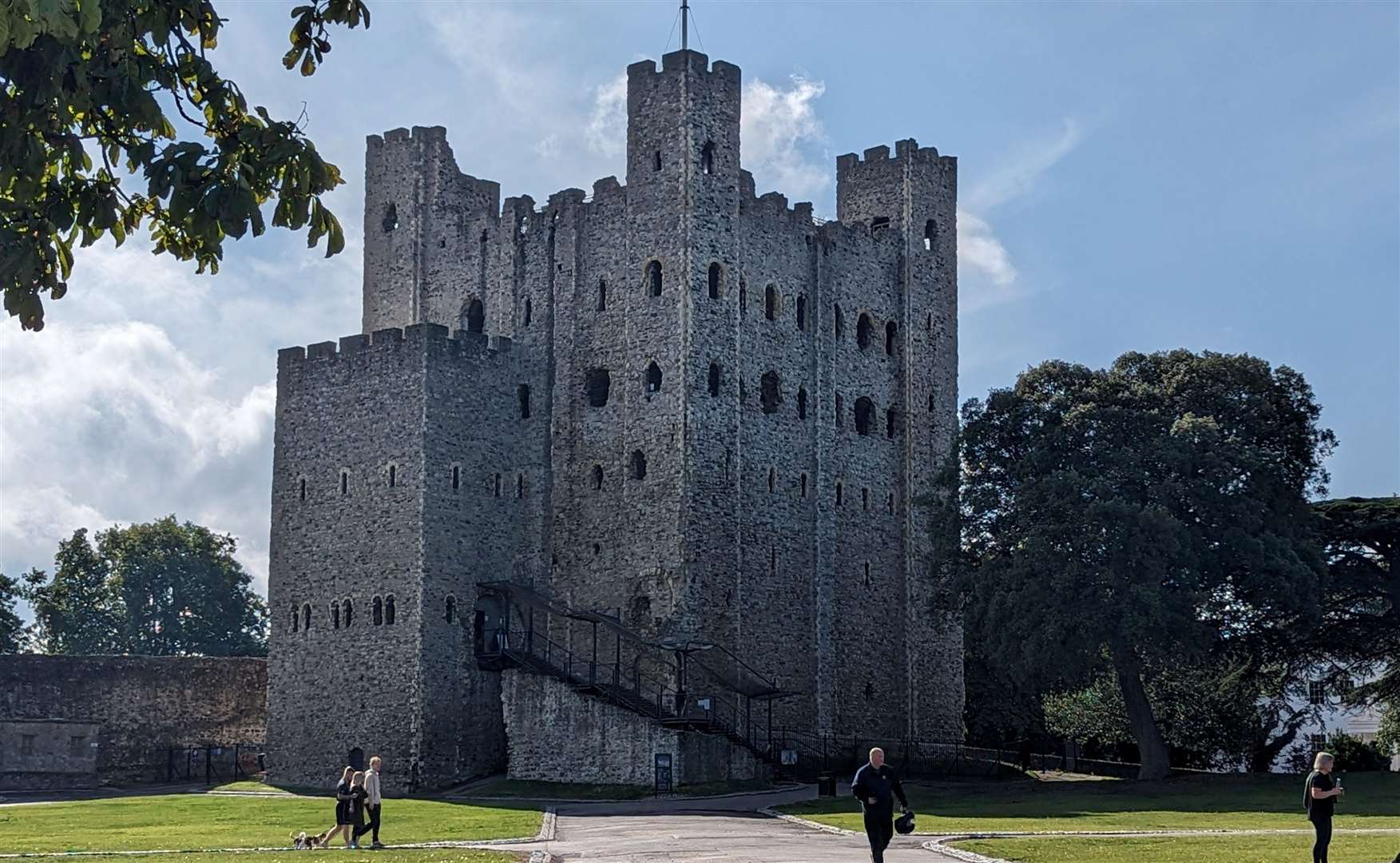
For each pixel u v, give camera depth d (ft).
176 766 264.52
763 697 234.38
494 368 254.47
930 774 257.34
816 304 264.93
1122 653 221.25
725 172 250.37
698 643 229.25
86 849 134.21
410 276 273.33
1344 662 252.83
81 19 46.93
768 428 254.06
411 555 238.07
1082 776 270.26
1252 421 222.89
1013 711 303.48
